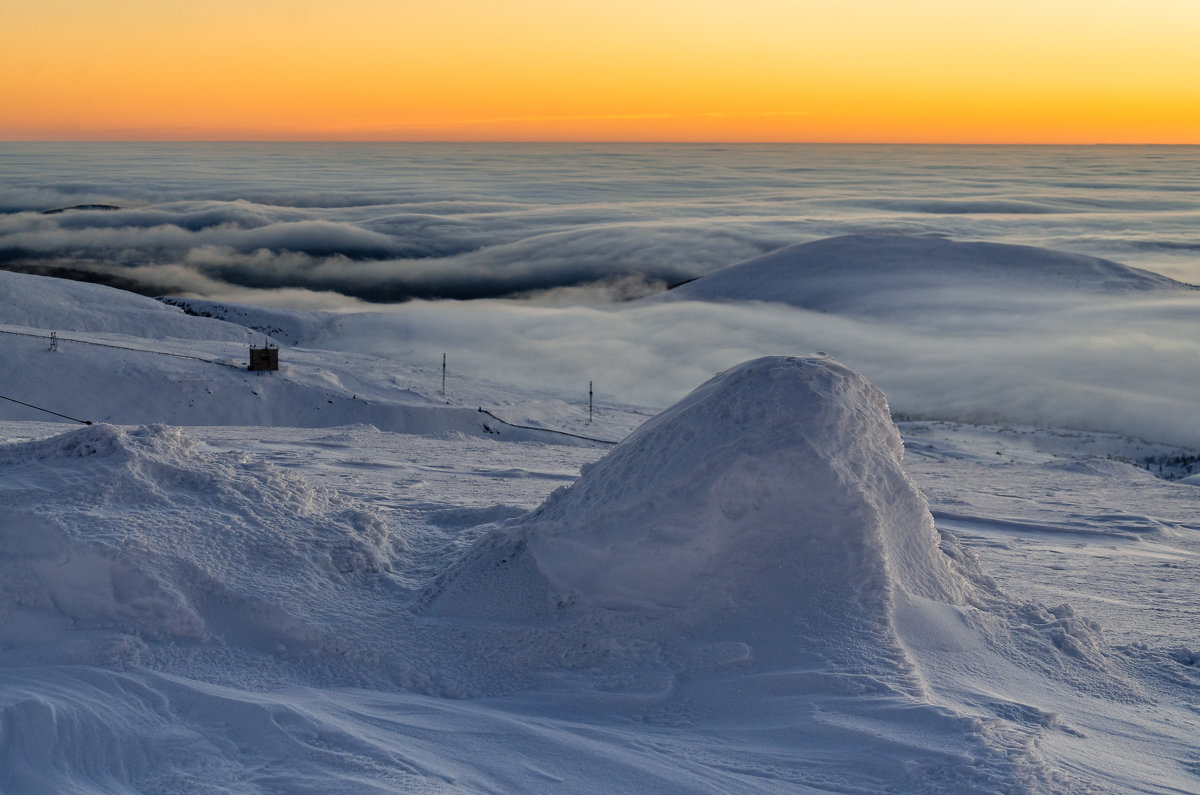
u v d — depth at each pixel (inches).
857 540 189.2
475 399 1727.4
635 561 193.2
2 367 1470.2
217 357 1749.5
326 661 180.7
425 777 132.8
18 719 145.6
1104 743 155.7
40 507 203.5
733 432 201.8
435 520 286.0
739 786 132.8
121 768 136.6
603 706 164.2
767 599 184.5
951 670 176.9
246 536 211.2
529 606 196.1
